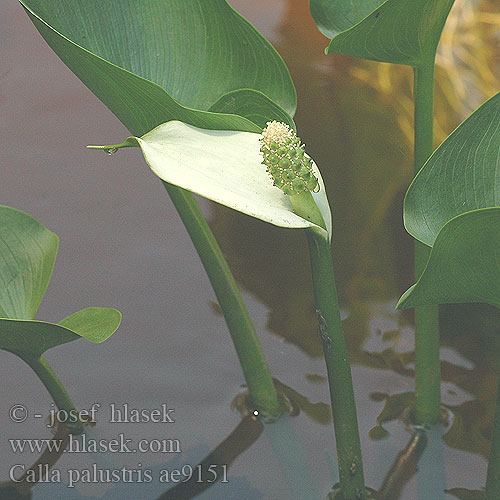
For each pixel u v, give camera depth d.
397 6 1.27
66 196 1.66
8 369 1.41
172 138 1.26
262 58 1.33
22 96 1.97
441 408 1.38
